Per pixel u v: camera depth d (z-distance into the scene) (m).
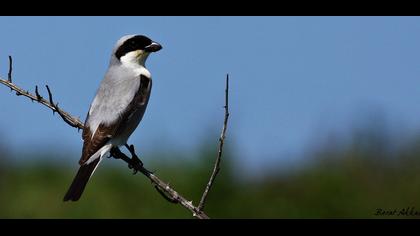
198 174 15.20
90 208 15.05
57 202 15.57
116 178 15.37
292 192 15.49
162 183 9.30
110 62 11.40
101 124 10.47
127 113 10.69
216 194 15.18
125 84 10.98
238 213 15.02
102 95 10.82
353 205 15.02
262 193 15.41
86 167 10.09
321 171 15.56
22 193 15.73
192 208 8.97
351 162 15.54
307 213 15.05
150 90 11.23
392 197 14.97
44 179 16.03
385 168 15.41
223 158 15.34
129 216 14.84
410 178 15.19
